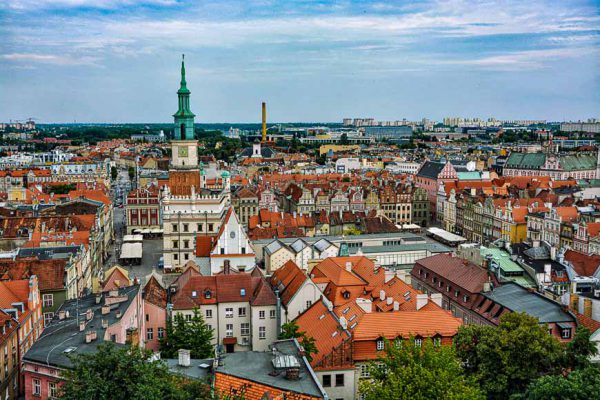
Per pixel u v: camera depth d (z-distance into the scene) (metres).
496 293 121.44
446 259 144.38
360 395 94.62
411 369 72.75
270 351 82.75
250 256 168.62
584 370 75.12
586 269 136.88
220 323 120.12
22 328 105.88
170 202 199.88
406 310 111.31
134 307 100.06
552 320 104.12
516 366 82.81
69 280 128.12
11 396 99.25
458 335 91.56
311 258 174.75
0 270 124.19
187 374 74.94
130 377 60.53
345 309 108.69
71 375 61.94
